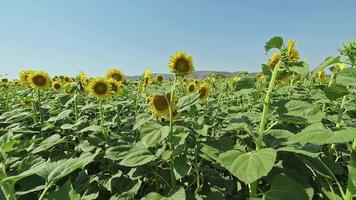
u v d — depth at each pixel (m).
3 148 0.93
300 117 0.93
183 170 1.08
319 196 1.19
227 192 1.20
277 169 1.08
